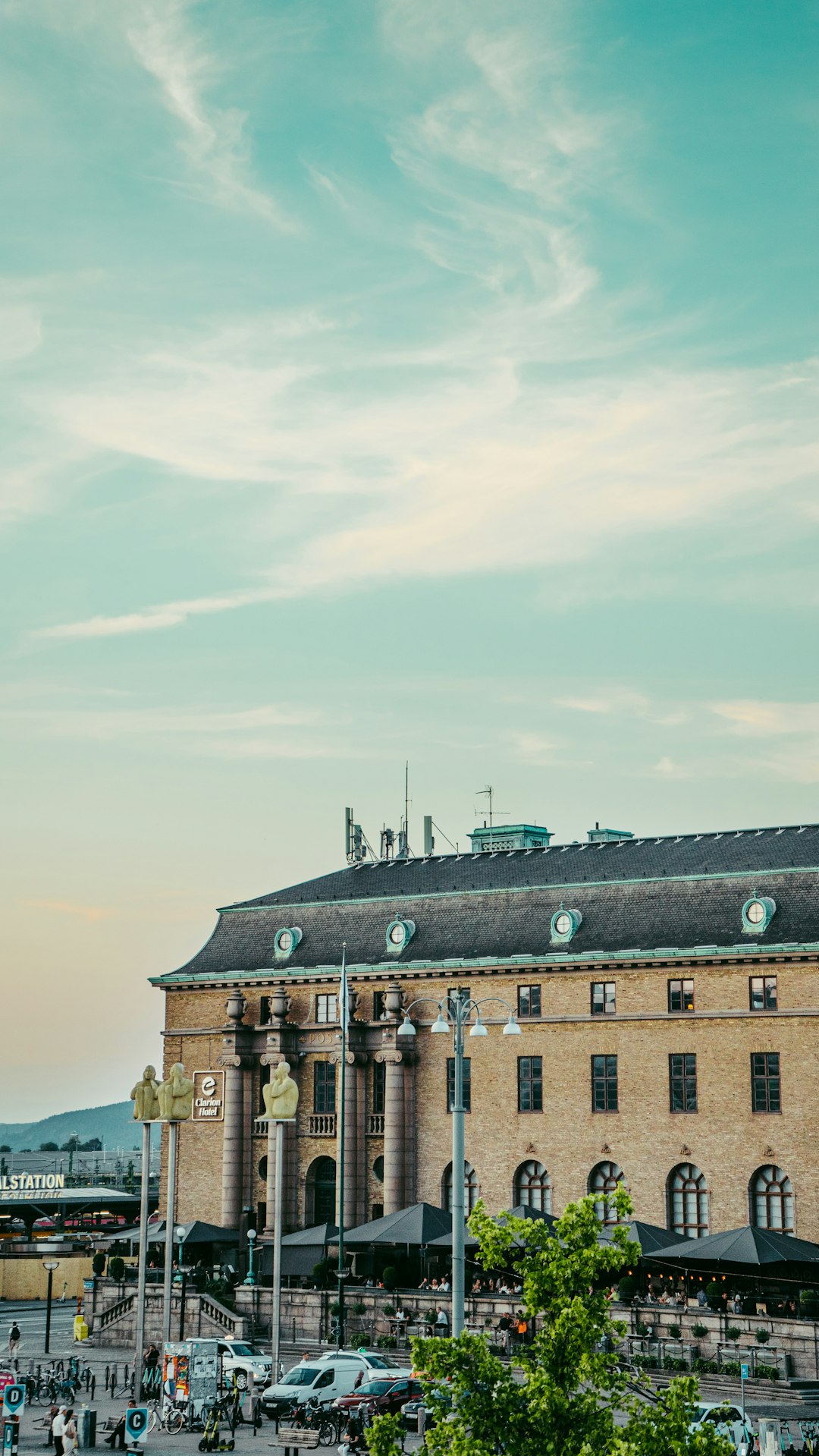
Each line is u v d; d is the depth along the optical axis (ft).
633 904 310.86
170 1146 242.58
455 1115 144.87
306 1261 298.56
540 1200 306.14
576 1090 304.30
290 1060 337.52
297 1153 334.85
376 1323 263.70
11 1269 386.52
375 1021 329.31
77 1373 226.38
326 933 346.74
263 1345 262.26
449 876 345.72
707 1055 292.20
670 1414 108.06
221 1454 180.65
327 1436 191.11
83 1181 540.11
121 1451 184.14
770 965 289.12
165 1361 208.74
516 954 316.19
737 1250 242.78
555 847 341.00
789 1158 281.33
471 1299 252.42
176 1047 353.92
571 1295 113.80
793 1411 172.04
